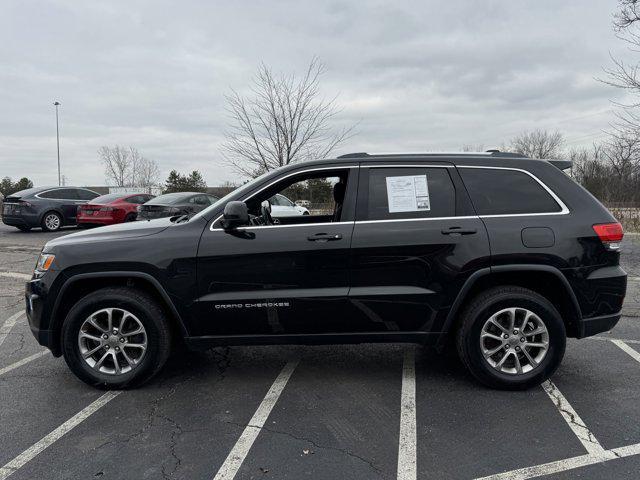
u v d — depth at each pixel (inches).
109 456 112.7
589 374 159.5
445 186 147.8
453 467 107.1
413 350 185.5
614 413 131.6
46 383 156.1
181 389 150.5
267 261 142.9
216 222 146.5
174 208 513.0
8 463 110.0
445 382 154.2
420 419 129.4
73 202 634.8
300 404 139.4
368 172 149.6
